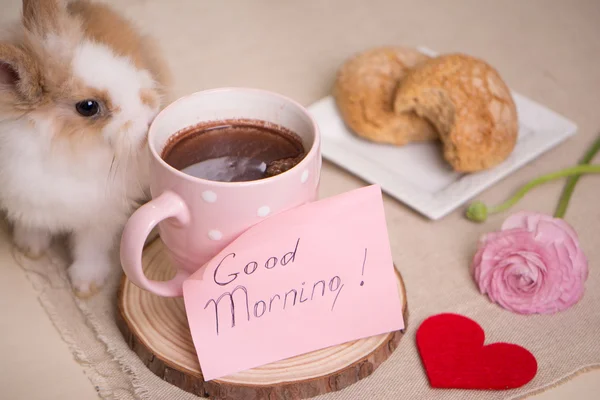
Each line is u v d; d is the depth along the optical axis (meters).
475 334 0.53
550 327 0.55
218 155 0.49
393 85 0.69
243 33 0.86
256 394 0.48
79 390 0.50
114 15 0.59
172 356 0.49
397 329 0.51
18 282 0.57
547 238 0.56
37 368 0.51
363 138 0.71
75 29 0.54
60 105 0.52
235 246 0.46
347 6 0.92
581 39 0.87
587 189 0.67
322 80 0.79
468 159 0.64
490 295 0.56
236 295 0.48
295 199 0.46
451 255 0.60
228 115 0.51
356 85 0.70
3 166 0.53
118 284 0.56
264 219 0.46
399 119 0.68
